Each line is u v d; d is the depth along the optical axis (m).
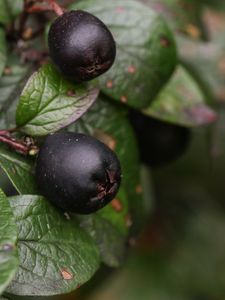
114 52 0.10
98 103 0.12
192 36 0.14
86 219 0.11
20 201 0.10
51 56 0.10
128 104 0.12
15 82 0.12
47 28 0.12
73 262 0.10
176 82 0.13
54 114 0.10
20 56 0.12
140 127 0.13
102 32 0.10
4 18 0.12
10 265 0.08
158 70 0.12
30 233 0.10
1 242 0.08
